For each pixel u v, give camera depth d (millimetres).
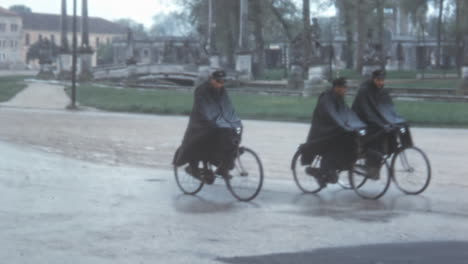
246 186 10516
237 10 68062
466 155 17125
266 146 19359
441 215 9266
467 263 6758
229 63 69375
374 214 9352
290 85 51469
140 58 123875
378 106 10883
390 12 72875
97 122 28719
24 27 175000
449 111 31891
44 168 14328
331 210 9680
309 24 48844
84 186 11812
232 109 10758
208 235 7957
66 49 78250
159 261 6770
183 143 10914
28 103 43875
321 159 11070
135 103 41312
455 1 65938
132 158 16562
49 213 9156
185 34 130000
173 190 11562
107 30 184625
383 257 6980
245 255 7031
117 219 8828
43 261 6684
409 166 11039
